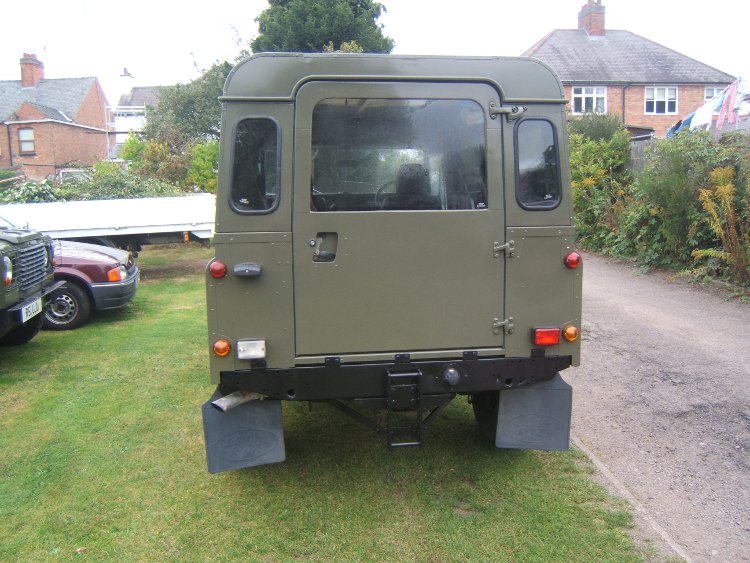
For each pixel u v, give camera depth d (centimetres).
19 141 3416
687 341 653
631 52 3500
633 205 1094
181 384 584
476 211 352
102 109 4097
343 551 325
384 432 371
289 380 349
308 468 416
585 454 428
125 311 898
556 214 359
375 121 346
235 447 360
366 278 348
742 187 859
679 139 984
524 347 363
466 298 356
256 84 337
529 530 340
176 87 2942
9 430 484
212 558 322
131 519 359
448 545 328
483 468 411
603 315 771
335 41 2186
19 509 371
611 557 315
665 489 384
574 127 1526
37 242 655
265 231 340
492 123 352
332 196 346
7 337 703
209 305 340
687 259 958
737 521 347
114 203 1094
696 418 478
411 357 353
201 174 1958
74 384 587
